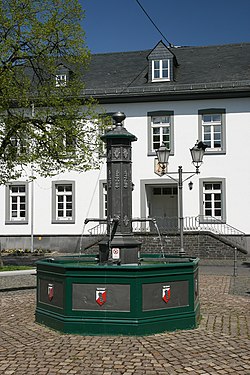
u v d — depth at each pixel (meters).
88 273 7.62
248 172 26.72
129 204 9.31
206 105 27.28
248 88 26.39
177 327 7.84
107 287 7.57
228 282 14.86
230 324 8.41
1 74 17.20
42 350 6.75
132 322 7.46
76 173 28.53
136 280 7.48
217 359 6.28
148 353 6.55
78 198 28.48
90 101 19.88
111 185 9.28
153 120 27.95
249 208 26.61
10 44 17.12
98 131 21.38
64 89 18.92
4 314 9.61
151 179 27.69
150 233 26.00
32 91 18.89
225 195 26.89
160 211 28.94
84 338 7.38
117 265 8.32
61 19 18.25
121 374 5.72
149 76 28.61
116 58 31.97
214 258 25.09
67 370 5.88
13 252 27.95
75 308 7.68
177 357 6.36
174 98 27.48
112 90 27.92
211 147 27.34
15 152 18.88
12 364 6.12
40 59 18.34
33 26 17.50
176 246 25.53
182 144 27.47
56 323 7.93
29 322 8.71
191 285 8.06
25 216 29.12
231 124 26.98
